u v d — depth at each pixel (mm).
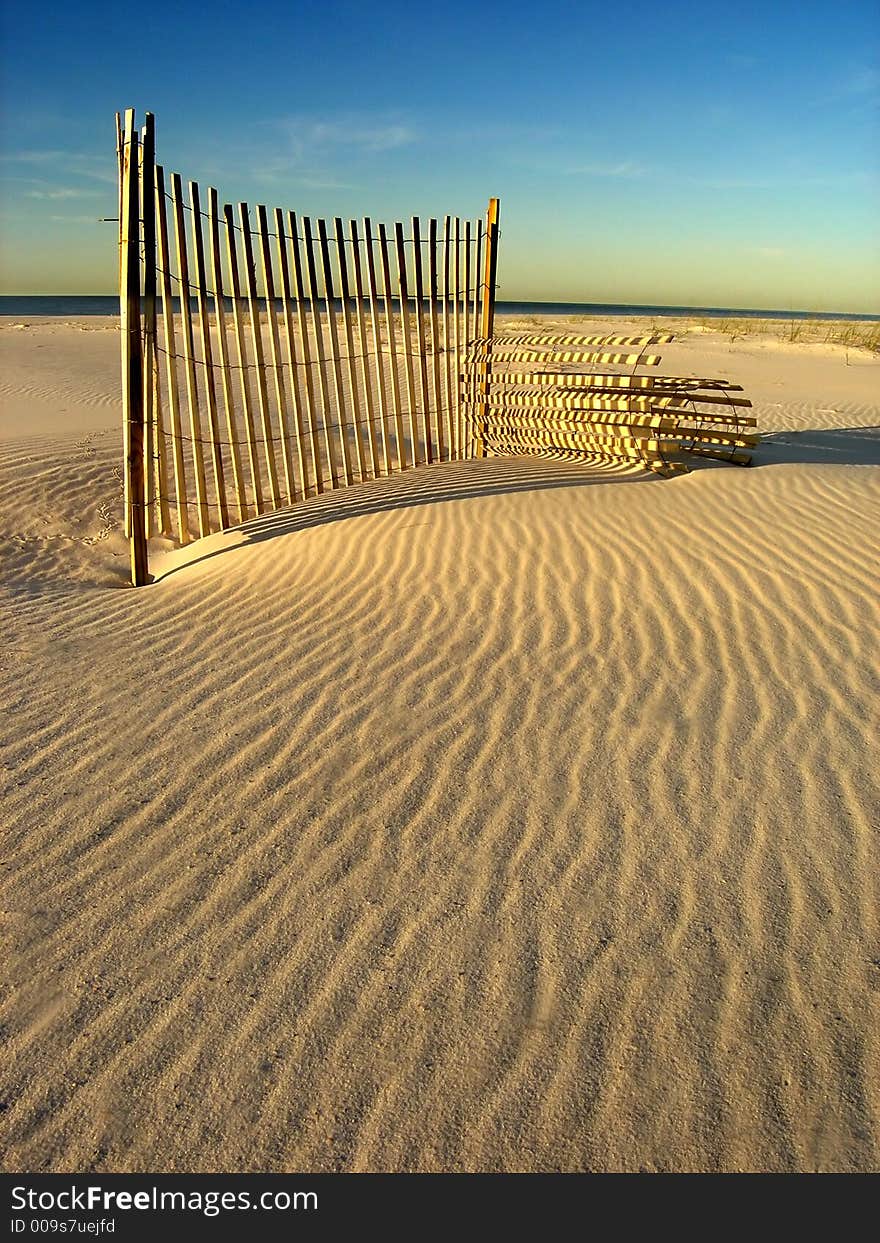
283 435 7426
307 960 2709
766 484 7254
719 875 3021
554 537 6281
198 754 3883
